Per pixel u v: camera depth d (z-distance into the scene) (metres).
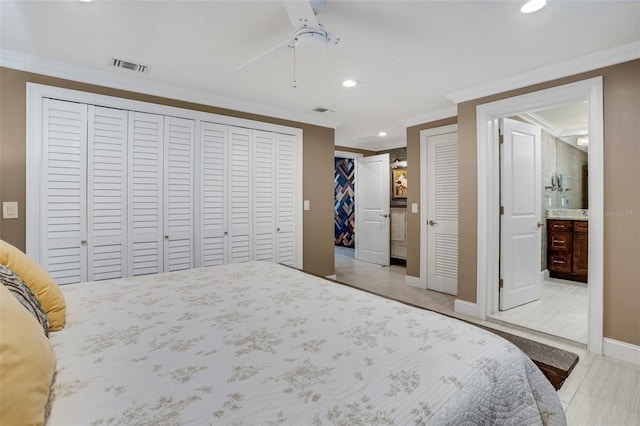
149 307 1.31
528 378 0.96
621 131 2.21
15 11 1.78
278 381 0.77
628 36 2.04
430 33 2.02
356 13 1.81
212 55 2.32
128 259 2.74
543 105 2.62
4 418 0.55
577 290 3.98
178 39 2.10
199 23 1.92
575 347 2.46
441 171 3.96
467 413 0.74
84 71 2.53
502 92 2.82
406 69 2.55
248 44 2.17
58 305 1.12
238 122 3.35
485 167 2.97
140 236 2.79
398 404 0.70
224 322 1.15
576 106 3.68
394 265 5.75
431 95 3.15
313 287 1.60
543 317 3.04
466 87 2.94
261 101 3.36
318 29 1.59
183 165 3.01
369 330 1.07
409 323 1.13
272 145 3.61
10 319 0.66
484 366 0.87
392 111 3.73
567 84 2.45
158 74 2.65
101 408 0.67
